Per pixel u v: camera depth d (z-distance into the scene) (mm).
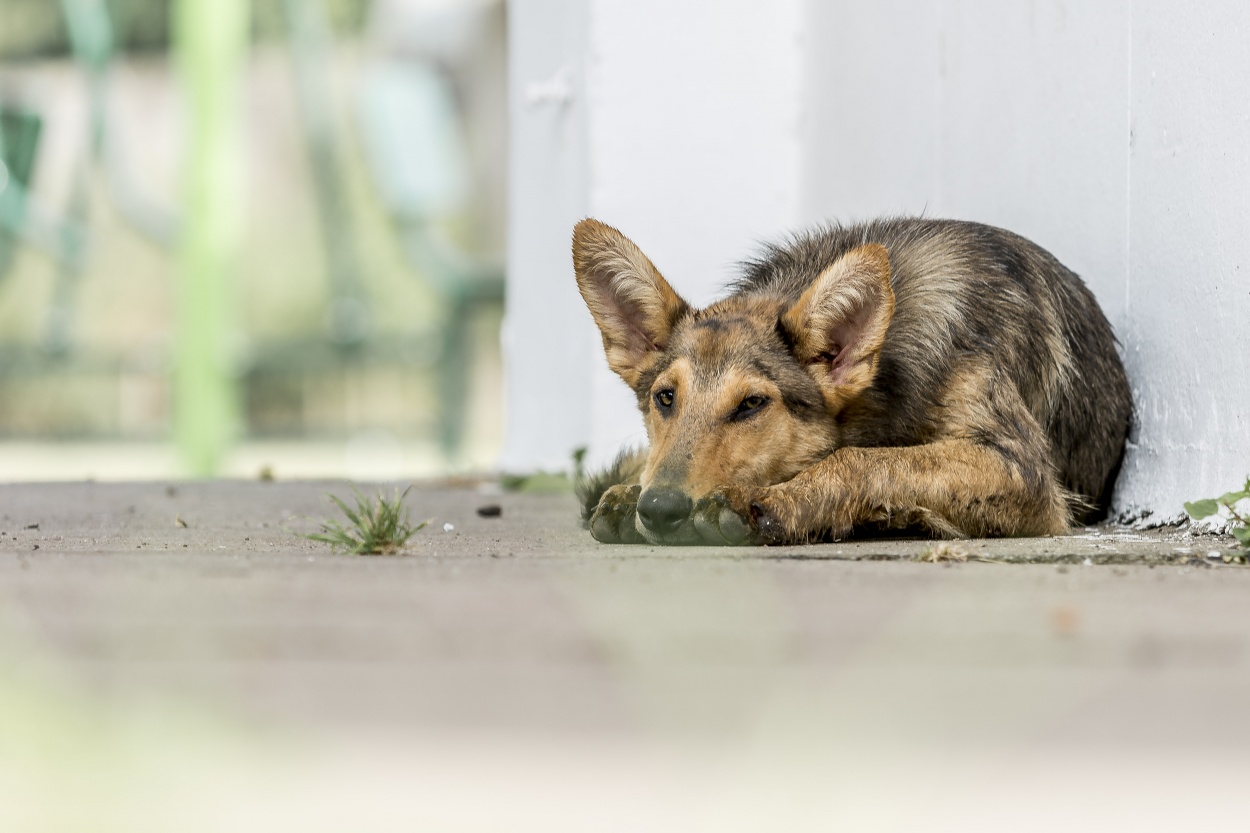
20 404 25375
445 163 25297
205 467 19766
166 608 3746
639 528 5766
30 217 24734
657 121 9648
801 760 2506
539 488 9945
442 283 25297
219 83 19234
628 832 2199
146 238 25062
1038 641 3336
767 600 3957
